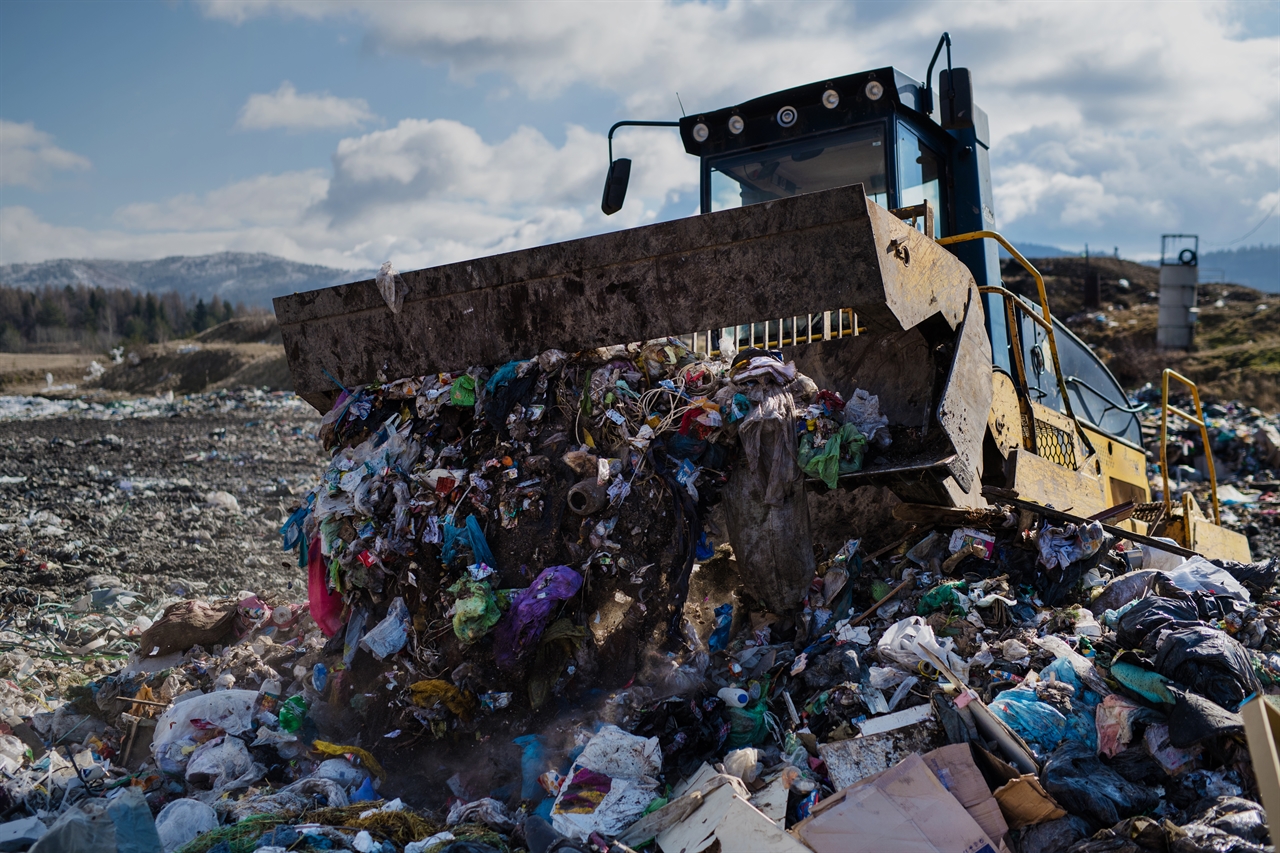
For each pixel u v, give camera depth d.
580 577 4.27
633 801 3.69
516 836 3.62
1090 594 4.85
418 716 4.25
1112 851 3.10
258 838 3.58
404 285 4.91
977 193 6.19
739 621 4.84
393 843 3.62
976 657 4.20
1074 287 55.91
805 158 6.07
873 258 4.05
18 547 9.74
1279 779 2.54
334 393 5.29
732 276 4.28
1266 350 35.50
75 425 27.11
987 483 5.22
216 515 11.98
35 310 136.75
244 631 5.73
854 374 5.06
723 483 4.55
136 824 3.51
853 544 4.95
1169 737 3.51
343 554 4.66
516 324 4.70
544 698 4.20
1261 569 5.23
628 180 6.20
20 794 4.00
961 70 5.24
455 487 4.50
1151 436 17.67
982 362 4.96
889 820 3.35
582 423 4.55
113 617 7.26
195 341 87.19
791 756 3.87
